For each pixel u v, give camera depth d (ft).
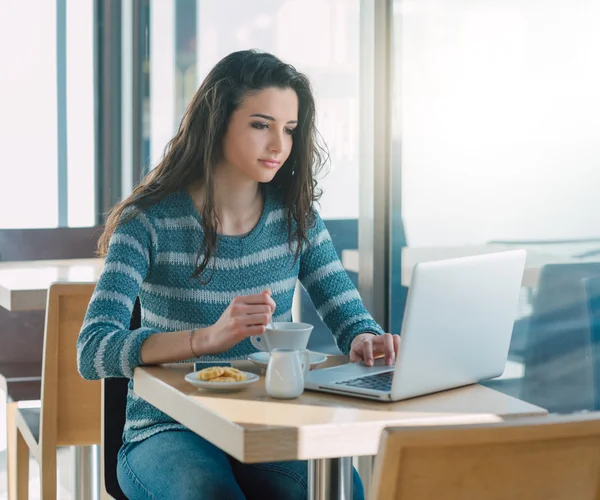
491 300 5.03
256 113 5.79
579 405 6.86
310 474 4.75
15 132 11.72
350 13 9.40
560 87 6.89
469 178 7.96
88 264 10.77
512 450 3.33
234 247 5.91
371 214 9.25
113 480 6.06
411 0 8.63
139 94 11.94
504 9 7.43
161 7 11.65
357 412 4.38
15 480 8.13
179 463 5.17
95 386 7.09
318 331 9.78
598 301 6.63
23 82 11.74
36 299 8.57
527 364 7.37
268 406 4.43
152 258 5.82
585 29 6.62
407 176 8.85
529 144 7.23
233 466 5.52
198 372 4.82
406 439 3.14
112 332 5.34
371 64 9.19
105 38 12.03
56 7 11.81
